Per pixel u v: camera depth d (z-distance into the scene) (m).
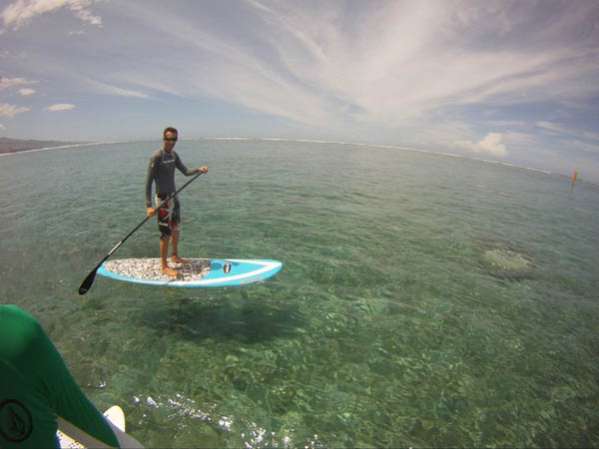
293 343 4.84
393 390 4.11
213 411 3.62
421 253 8.71
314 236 9.30
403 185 18.81
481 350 5.05
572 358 5.09
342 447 3.31
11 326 1.28
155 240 8.56
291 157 28.23
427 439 3.49
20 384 1.27
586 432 3.79
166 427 3.39
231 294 6.02
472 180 24.25
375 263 7.79
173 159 5.71
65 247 8.09
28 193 13.66
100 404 3.63
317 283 6.65
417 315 5.81
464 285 7.16
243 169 20.44
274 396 3.87
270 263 6.54
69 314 5.35
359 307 5.90
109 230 9.23
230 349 4.64
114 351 4.52
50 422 1.40
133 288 6.11
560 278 8.16
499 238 10.71
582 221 14.43
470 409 3.94
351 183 17.81
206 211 11.13
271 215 10.96
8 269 6.97
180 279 5.99
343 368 4.41
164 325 5.11
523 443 3.57
